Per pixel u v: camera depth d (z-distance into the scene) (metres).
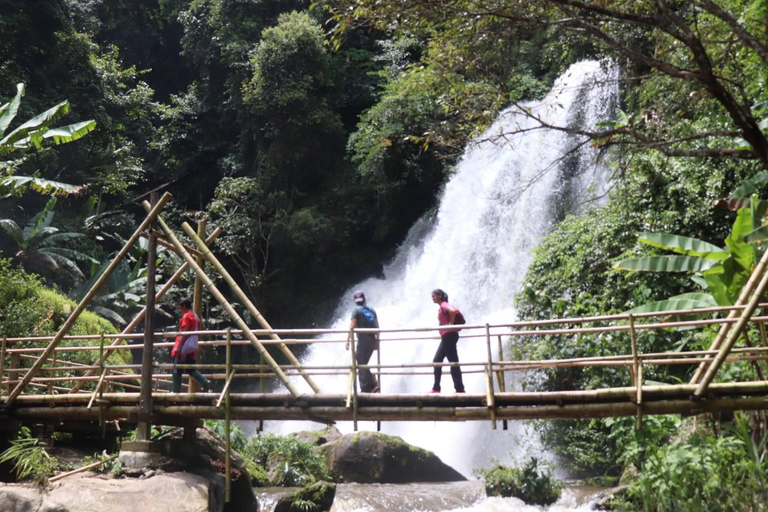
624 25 10.09
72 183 31.19
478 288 24.00
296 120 31.64
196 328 9.99
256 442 13.94
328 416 8.78
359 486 12.62
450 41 9.10
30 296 17.09
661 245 9.75
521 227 23.09
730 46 8.92
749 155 7.77
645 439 9.27
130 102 35.44
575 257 15.42
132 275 26.78
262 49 31.98
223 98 37.53
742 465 7.96
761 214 9.31
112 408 9.91
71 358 15.72
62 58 31.50
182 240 30.89
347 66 34.62
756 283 8.06
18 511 8.09
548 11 8.95
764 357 7.84
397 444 13.52
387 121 28.73
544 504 11.28
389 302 28.08
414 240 29.73
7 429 10.59
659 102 9.69
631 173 13.89
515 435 15.84
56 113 18.16
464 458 17.48
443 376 21.03
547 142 23.11
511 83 23.92
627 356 8.06
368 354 9.77
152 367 9.59
